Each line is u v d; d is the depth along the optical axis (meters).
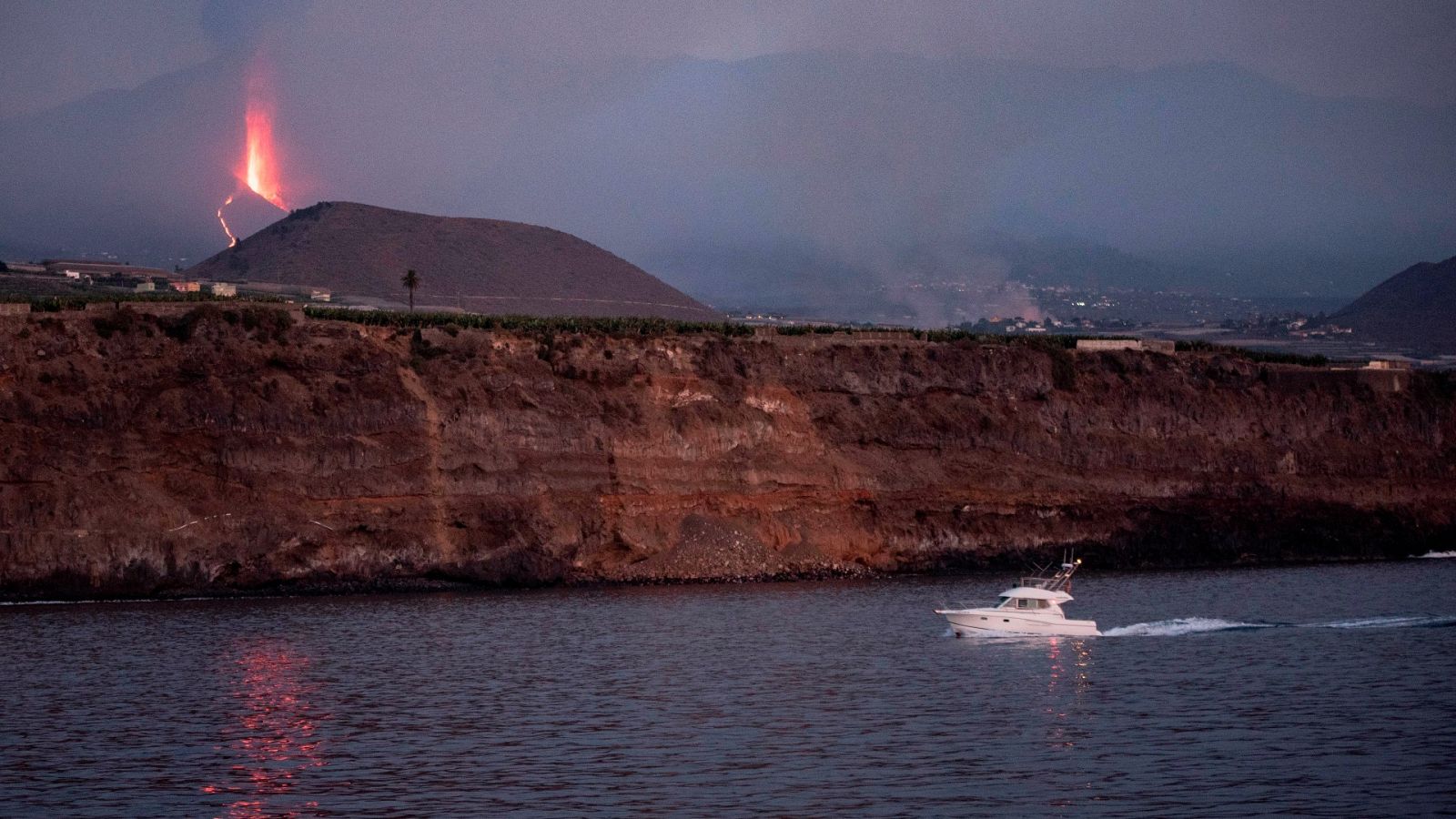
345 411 175.62
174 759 93.88
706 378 196.12
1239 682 116.44
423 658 127.69
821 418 199.00
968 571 192.88
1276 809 82.31
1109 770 90.38
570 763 92.44
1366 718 103.94
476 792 86.12
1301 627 144.12
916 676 119.50
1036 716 104.75
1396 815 81.31
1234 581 184.75
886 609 156.88
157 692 113.88
